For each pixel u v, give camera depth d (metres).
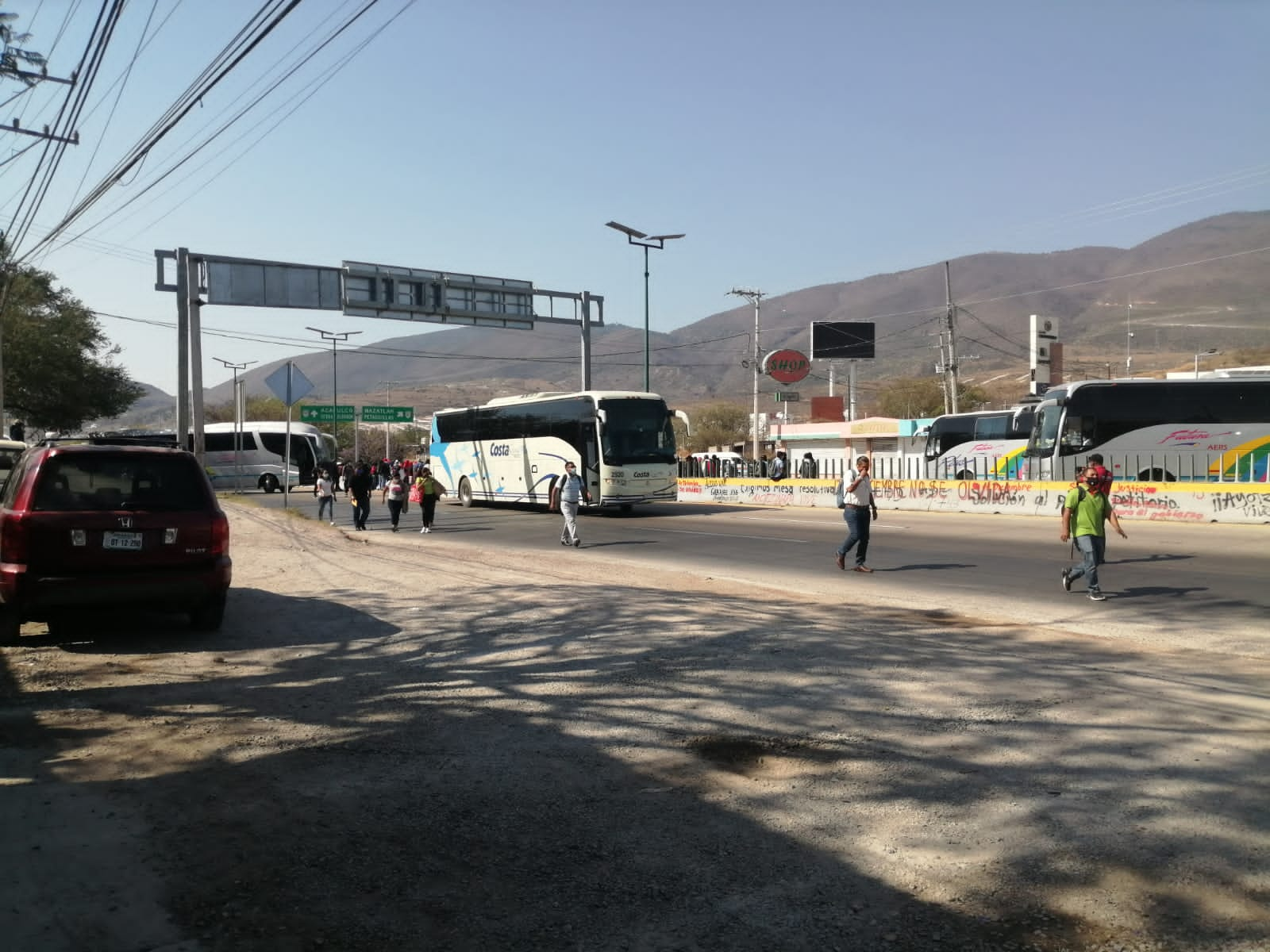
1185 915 3.85
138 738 6.36
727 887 4.14
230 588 13.11
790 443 69.06
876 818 4.89
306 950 3.61
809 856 4.45
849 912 3.90
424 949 3.62
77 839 4.66
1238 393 29.27
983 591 13.03
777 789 5.32
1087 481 12.09
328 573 14.67
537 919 3.86
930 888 4.11
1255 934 3.70
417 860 4.43
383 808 5.08
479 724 6.64
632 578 14.09
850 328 75.06
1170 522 23.62
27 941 3.67
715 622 10.06
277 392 22.77
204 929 3.77
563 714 6.84
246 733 6.46
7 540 8.54
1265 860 4.32
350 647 9.24
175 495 9.24
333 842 4.64
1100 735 6.16
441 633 9.83
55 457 8.90
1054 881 4.15
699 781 5.46
